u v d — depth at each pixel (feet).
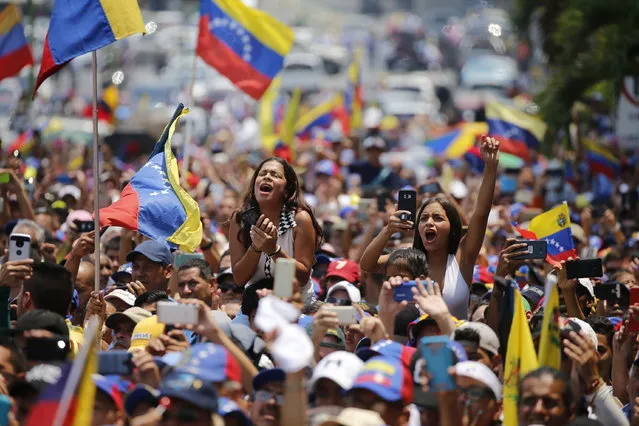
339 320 81.20
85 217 134.31
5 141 292.61
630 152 219.00
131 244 123.13
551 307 78.18
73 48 105.91
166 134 108.37
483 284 108.68
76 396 66.18
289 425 70.49
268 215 100.27
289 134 255.91
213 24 155.43
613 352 95.25
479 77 506.89
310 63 498.69
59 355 77.00
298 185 101.24
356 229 151.53
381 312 87.30
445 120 471.21
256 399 75.56
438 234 99.09
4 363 77.71
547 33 225.97
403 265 93.45
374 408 72.02
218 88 435.94
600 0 189.06
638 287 101.04
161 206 104.83
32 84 248.73
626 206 168.55
